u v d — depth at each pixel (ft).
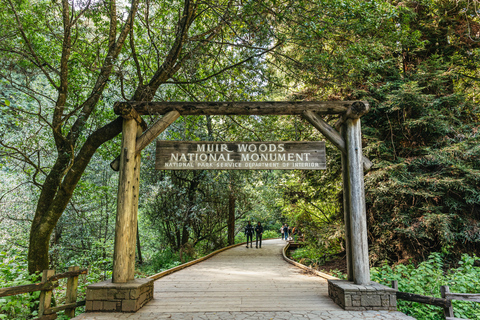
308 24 18.84
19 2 21.07
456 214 22.09
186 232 47.60
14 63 20.85
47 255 18.11
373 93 26.55
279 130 33.04
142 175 41.78
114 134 18.70
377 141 25.22
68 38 18.67
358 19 19.81
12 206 30.45
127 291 13.60
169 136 37.50
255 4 18.84
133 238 15.66
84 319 12.37
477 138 23.15
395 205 24.59
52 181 18.79
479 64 27.25
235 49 26.78
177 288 19.53
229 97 24.57
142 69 26.99
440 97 25.53
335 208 35.58
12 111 18.16
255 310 13.91
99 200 36.37
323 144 16.99
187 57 22.30
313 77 23.91
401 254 25.39
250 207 59.36
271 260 37.29
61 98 18.88
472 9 26.13
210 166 16.78
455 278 16.72
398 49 26.32
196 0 21.17
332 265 31.17
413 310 14.75
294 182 37.40
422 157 24.31
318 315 12.92
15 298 12.26
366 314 12.97
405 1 26.09
